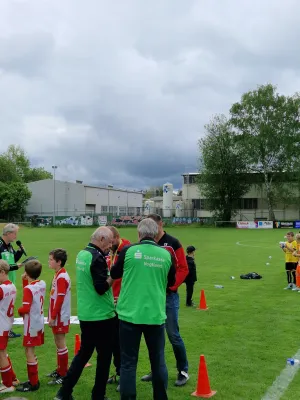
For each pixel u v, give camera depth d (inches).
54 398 194.4
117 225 2541.8
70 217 2549.2
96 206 3093.0
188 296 404.5
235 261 773.3
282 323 336.8
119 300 174.4
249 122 2197.3
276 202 2385.6
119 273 175.3
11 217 2832.2
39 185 2915.8
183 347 214.8
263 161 2206.0
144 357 259.6
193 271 404.2
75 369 189.8
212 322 341.7
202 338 297.0
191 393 203.6
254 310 383.9
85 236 1551.4
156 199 4074.8
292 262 496.7
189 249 405.4
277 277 585.6
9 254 293.1
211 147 2290.8
